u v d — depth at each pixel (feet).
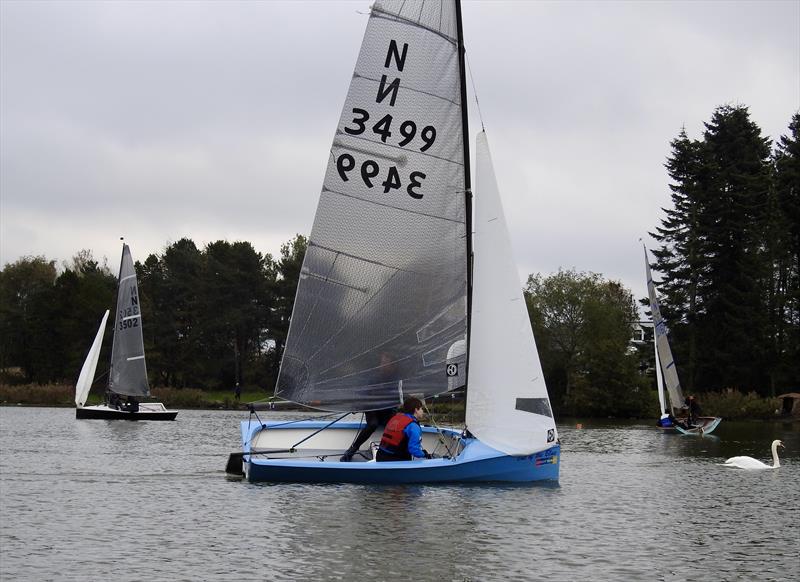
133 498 62.90
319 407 76.64
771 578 42.32
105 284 382.01
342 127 75.87
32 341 359.05
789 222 284.20
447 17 75.15
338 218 76.23
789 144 292.61
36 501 61.82
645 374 286.25
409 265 75.72
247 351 383.45
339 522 53.78
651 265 290.15
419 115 75.46
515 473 69.87
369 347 76.18
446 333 75.72
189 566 43.24
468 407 70.64
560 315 293.64
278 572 42.14
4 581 40.50
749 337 270.87
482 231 72.49
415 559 44.88
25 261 419.74
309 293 76.59
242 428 76.48
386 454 69.41
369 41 75.46
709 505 63.98
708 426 162.20
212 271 370.32
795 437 151.33
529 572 42.78
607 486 73.36
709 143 284.20
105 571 42.32
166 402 284.82
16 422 170.50
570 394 270.46
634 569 43.73
